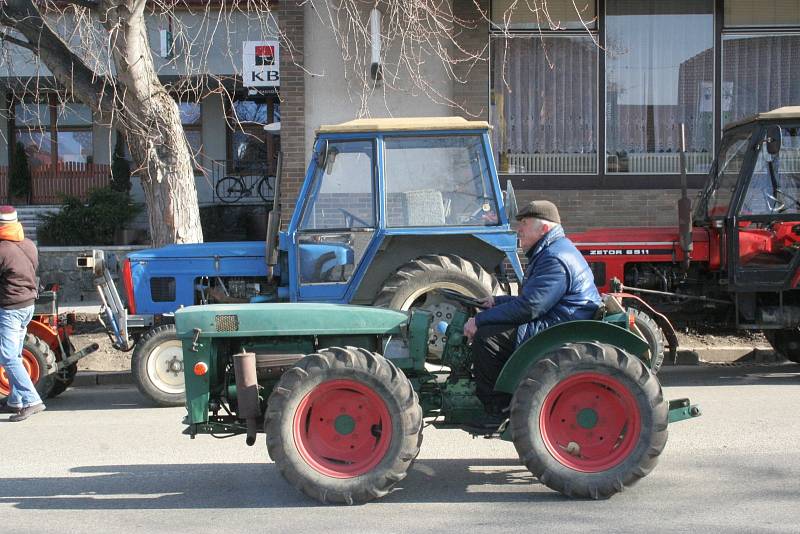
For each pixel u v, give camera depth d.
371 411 5.15
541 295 5.27
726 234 8.80
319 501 5.07
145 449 6.66
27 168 20.34
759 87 12.89
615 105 12.92
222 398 5.62
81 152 20.86
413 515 4.91
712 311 9.22
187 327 5.38
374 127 7.94
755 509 4.91
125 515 5.03
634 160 12.93
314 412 5.15
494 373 5.39
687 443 6.45
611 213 12.75
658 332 7.81
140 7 9.49
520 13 12.76
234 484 5.66
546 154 12.90
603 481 5.04
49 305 8.78
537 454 5.06
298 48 12.47
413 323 5.52
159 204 10.44
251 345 5.50
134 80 9.85
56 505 5.25
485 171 8.01
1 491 5.55
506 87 12.81
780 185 8.66
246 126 20.80
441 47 11.93
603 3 12.77
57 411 8.33
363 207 8.00
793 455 6.08
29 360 8.51
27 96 19.59
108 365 10.24
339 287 8.03
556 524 4.70
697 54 12.88
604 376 5.07
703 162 12.91
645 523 4.68
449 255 8.00
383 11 12.29
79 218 17.39
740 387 8.69
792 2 12.76
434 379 5.64
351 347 5.22
